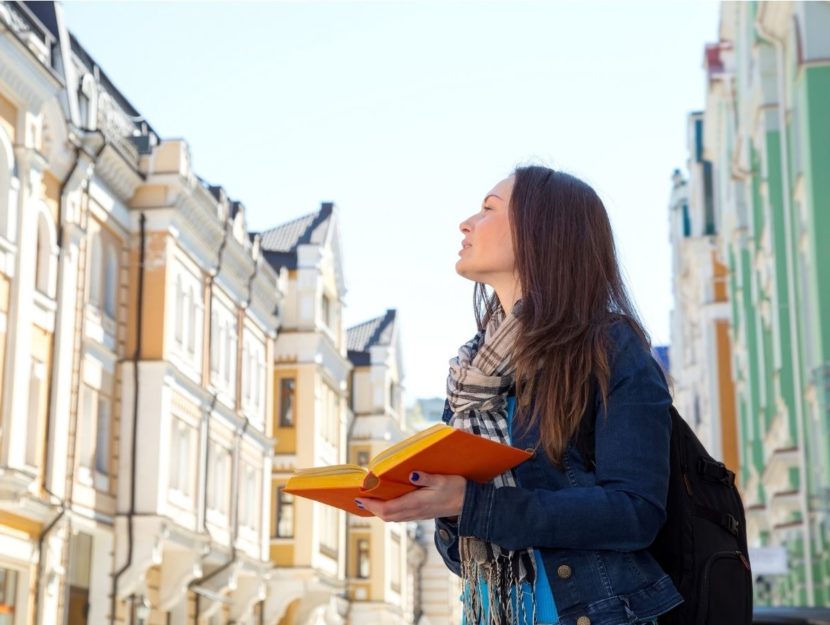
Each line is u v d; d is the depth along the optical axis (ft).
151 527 76.02
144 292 80.28
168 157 81.00
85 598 74.33
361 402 144.36
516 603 6.59
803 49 61.05
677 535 6.73
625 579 6.42
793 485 73.41
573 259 7.13
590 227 7.27
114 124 85.61
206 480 87.81
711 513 6.75
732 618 6.62
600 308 7.03
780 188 76.28
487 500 6.22
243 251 96.89
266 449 106.11
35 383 65.21
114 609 74.90
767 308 83.61
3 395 60.59
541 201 7.31
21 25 63.31
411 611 169.89
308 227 122.31
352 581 139.64
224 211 91.61
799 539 79.10
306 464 113.09
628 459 6.46
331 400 123.85
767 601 96.99
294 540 111.34
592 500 6.26
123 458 77.51
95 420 73.92
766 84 77.25
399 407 153.17
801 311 64.75
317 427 115.44
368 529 141.59
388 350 146.92
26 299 62.54
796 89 62.85
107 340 76.79
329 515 120.67
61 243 68.69
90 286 75.00
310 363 115.14
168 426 79.56
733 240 111.96
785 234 75.56
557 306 6.95
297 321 116.06
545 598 6.54
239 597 101.96
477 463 6.25
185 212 83.61
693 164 139.03
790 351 74.90
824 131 60.23
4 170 62.08
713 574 6.61
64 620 67.15
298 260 117.19
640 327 7.04
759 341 88.02
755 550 77.56
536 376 6.79
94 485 73.31
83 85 76.95
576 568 6.44
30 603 63.98
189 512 84.84
